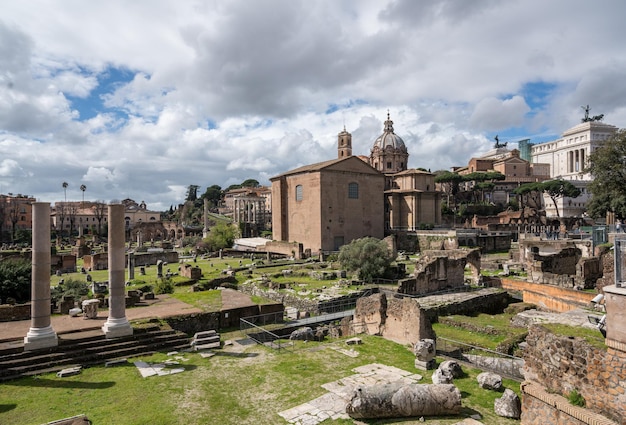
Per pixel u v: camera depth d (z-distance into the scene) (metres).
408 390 14.54
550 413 12.18
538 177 132.00
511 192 128.50
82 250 87.25
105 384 17.97
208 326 28.42
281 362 20.64
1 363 19.03
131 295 32.62
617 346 10.84
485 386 16.67
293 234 86.31
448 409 14.26
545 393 12.52
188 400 16.33
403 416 14.31
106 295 40.94
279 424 14.26
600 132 131.50
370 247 48.25
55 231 144.88
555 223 96.06
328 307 37.16
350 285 44.75
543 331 13.21
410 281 39.72
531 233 78.00
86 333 22.75
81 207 166.12
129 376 18.89
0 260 42.66
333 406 15.49
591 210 58.75
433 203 94.44
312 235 80.31
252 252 79.44
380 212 87.25
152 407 15.72
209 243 91.00
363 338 24.88
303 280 48.50
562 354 12.38
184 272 52.03
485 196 128.00
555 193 106.12
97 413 15.27
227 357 21.67
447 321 31.53
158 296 35.78
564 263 44.50
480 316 33.03
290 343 24.98
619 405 10.70
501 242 80.25
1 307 26.59
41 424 14.41
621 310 10.77
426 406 14.20
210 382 18.14
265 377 18.62
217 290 39.22
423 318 22.66
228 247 91.81
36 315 20.56
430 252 59.12
